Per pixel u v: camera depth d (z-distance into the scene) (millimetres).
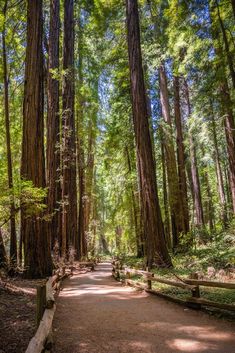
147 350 5594
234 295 8727
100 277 19656
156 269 14812
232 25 18531
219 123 19844
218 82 17578
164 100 26516
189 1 17156
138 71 17031
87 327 7012
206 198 38781
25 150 13945
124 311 8492
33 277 13477
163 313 8133
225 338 6047
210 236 22641
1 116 24391
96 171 52188
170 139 25656
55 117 21016
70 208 25844
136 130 16672
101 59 31219
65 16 25500
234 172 20359
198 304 8219
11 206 10625
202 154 33062
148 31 25750
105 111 37688
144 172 16250
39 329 4793
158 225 15797
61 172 22953
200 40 18000
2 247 14352
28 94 14141
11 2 20047
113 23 26469
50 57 21141
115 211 35750
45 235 14117
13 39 21859
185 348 5633
